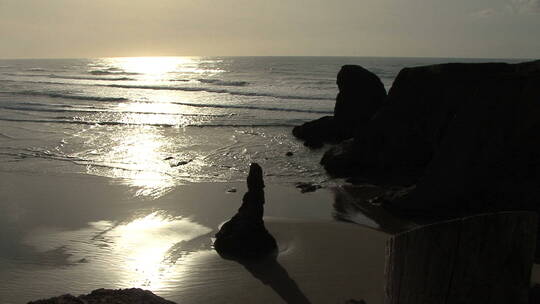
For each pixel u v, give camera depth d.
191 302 9.58
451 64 18.94
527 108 13.59
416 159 19.83
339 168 20.56
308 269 11.00
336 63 138.00
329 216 14.98
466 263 1.86
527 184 13.55
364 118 28.58
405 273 2.10
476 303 1.85
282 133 30.16
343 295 9.75
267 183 18.95
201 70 109.44
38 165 21.22
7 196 16.91
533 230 1.79
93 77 83.75
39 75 89.88
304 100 46.28
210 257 11.66
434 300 1.95
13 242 12.77
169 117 35.84
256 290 10.01
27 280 10.59
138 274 10.83
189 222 14.17
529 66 14.79
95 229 13.66
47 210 15.36
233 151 24.64
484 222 1.83
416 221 14.53
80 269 11.10
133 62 183.50
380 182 19.00
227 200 16.33
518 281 1.81
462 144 14.66
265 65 128.75
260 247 11.88
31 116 35.91
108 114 37.25
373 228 13.88
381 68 96.19
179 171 20.39
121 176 19.50
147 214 14.94
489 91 14.37
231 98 48.47
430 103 19.28
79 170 20.44
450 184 14.60
